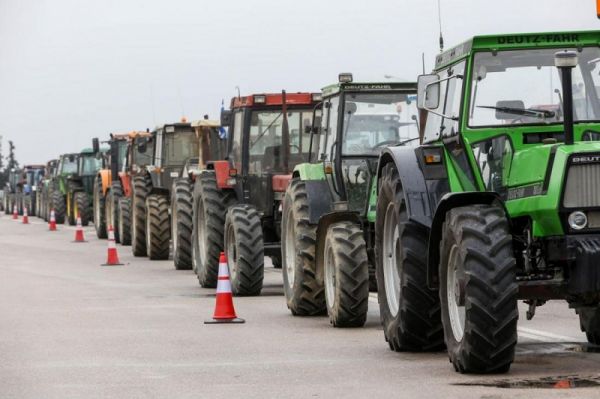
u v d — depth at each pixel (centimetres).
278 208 3728
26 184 12144
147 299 3447
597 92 2120
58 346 2419
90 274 4425
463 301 1942
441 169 2217
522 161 2027
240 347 2380
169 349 2359
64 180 9525
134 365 2148
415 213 2178
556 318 2759
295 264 2950
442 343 2253
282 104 3709
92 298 3472
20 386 1931
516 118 2122
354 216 2830
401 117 3058
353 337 2530
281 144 3766
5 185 12900
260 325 2777
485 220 1945
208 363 2162
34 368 2123
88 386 1923
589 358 2106
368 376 1977
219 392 1845
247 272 3516
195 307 3209
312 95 3759
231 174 3791
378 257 2395
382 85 3047
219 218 3812
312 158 3306
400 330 2241
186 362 2178
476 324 1902
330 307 2756
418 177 2214
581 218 1916
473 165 2119
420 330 2231
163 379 1984
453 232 1973
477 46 2138
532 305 2095
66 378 2009
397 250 2338
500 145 2114
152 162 5603
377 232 2403
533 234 1980
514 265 1911
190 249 4600
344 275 2664
